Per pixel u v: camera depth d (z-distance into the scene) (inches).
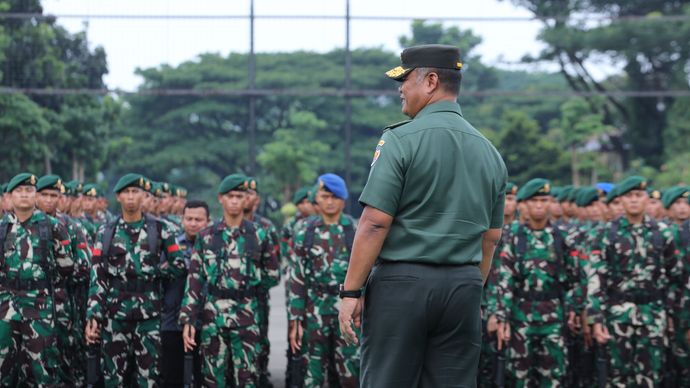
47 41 790.5
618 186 336.8
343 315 150.9
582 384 323.9
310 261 308.3
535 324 302.2
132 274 287.4
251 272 293.7
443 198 149.0
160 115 1573.6
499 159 158.7
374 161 151.2
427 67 154.3
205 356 292.2
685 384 326.3
